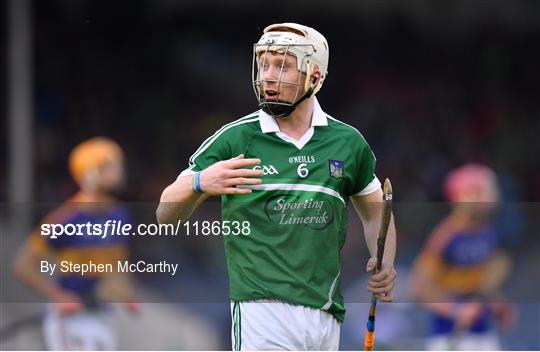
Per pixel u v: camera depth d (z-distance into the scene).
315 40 14.27
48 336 19.34
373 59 48.84
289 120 14.40
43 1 45.47
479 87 49.19
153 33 46.88
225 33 47.72
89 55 45.78
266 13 48.00
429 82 48.91
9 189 40.69
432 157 45.88
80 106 44.44
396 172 45.00
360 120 47.03
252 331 14.16
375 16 49.03
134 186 42.72
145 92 45.94
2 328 19.11
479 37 49.75
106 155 22.20
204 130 45.56
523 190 46.19
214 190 13.43
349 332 19.88
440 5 49.34
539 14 49.91
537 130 48.28
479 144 46.97
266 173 14.15
